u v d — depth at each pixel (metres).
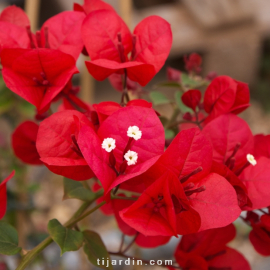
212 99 0.28
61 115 0.24
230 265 0.29
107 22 0.27
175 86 0.36
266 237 0.26
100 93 1.28
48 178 0.99
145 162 0.23
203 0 0.91
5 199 0.26
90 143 0.22
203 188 0.23
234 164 0.26
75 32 0.28
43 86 0.27
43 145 0.24
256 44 1.41
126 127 0.24
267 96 1.52
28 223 0.57
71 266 0.59
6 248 0.25
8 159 0.53
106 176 0.23
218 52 1.40
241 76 1.47
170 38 0.27
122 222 0.30
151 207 0.24
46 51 0.25
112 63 0.25
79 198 0.27
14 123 0.54
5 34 0.28
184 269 0.29
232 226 0.28
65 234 0.25
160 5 1.24
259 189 0.26
